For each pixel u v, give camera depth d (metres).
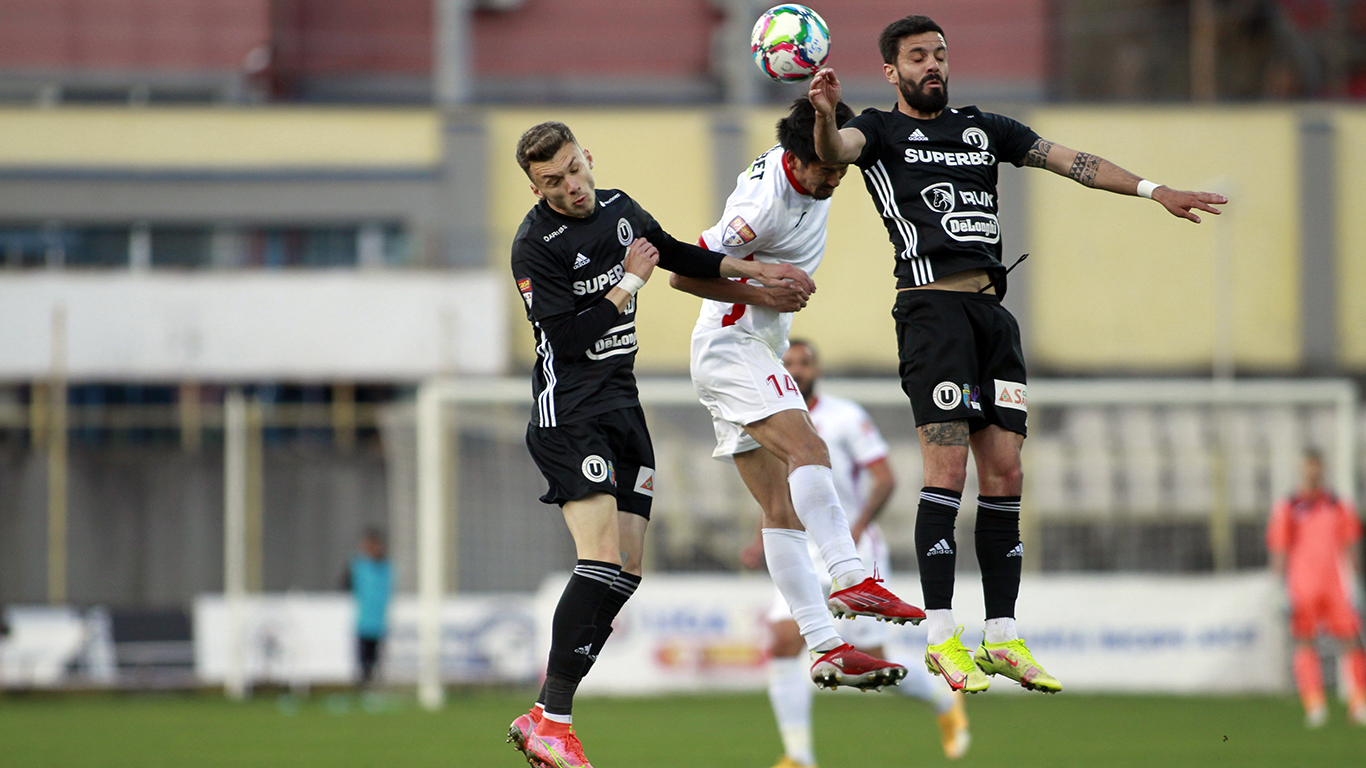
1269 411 55.12
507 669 53.28
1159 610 51.09
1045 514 55.53
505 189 77.44
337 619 55.41
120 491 67.69
